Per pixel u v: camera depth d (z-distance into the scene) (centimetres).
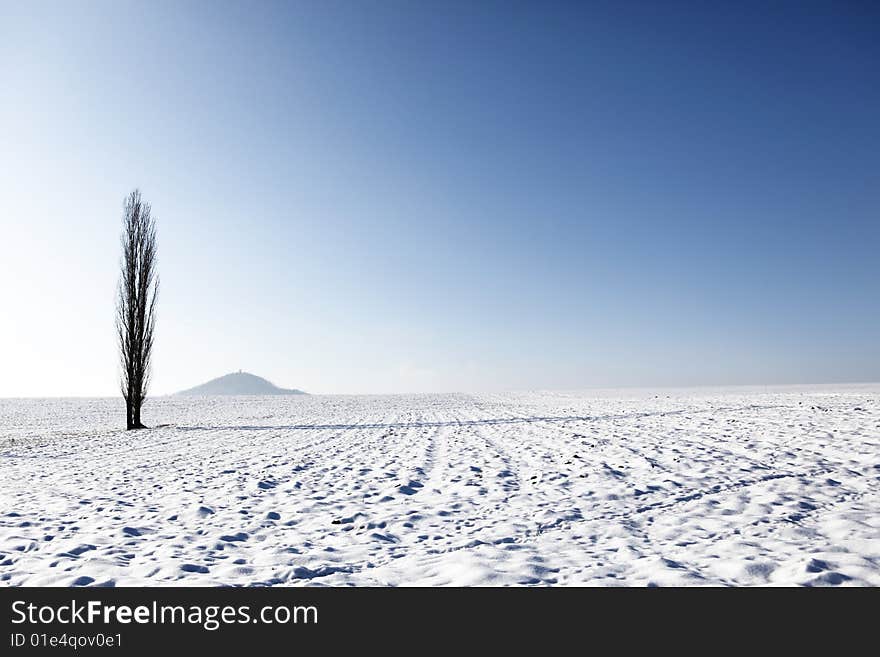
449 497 853
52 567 517
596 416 2483
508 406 4162
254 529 668
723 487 812
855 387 5228
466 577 473
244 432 2311
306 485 993
